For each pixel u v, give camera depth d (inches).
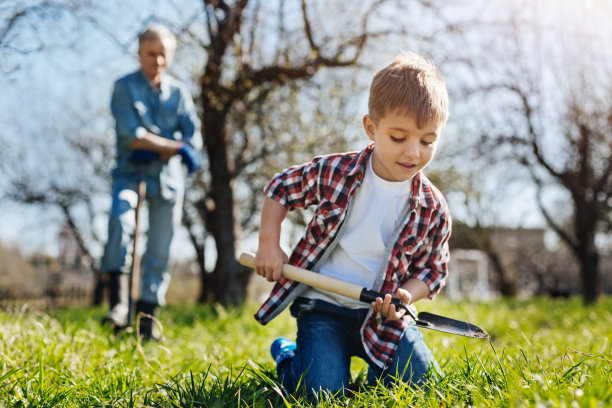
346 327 91.1
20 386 82.8
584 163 375.2
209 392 78.9
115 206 154.5
